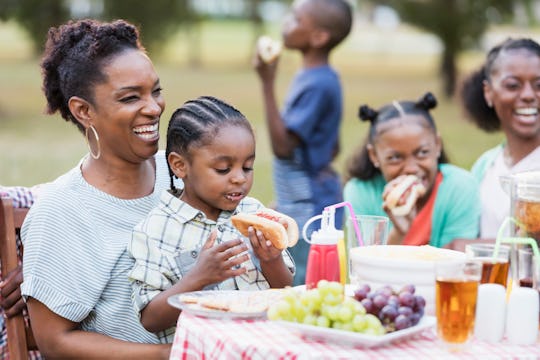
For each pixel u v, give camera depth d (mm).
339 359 2227
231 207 2982
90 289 3068
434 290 2561
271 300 2629
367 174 4465
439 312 2322
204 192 2959
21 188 3529
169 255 2977
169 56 38875
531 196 2633
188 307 2576
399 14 25172
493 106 4496
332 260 2727
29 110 20391
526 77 4234
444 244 4250
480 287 2438
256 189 10922
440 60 25141
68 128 17906
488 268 2561
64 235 3082
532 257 2607
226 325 2512
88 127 3186
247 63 35938
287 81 25906
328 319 2355
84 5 26156
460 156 14297
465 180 4289
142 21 27078
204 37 47375
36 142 15727
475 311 2332
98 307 3113
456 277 2303
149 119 3131
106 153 3186
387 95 23500
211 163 2922
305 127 5578
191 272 2809
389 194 4098
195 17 32125
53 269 3051
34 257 3059
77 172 3236
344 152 13906
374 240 2908
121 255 3107
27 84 25141
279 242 2762
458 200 4242
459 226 4227
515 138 4324
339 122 5805
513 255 2684
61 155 14172
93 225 3117
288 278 3008
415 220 4250
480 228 4359
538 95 4246
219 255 2760
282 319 2426
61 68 3197
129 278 2971
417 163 4207
